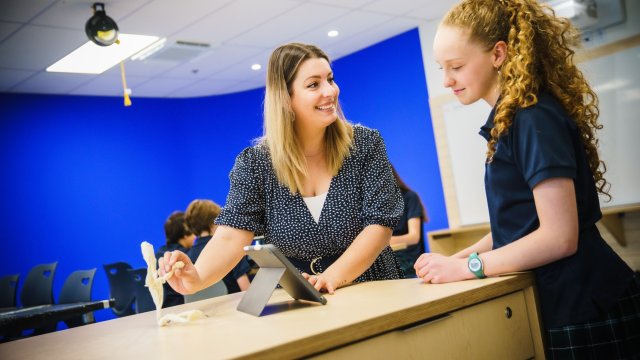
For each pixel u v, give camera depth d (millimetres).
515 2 1218
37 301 4641
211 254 1475
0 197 5977
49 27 4527
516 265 1144
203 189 7414
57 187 6328
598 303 1122
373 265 1615
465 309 1085
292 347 842
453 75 1249
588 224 1174
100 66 5645
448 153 5855
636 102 4426
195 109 7492
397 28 6055
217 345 904
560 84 1201
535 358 1185
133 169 6934
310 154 1577
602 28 4559
